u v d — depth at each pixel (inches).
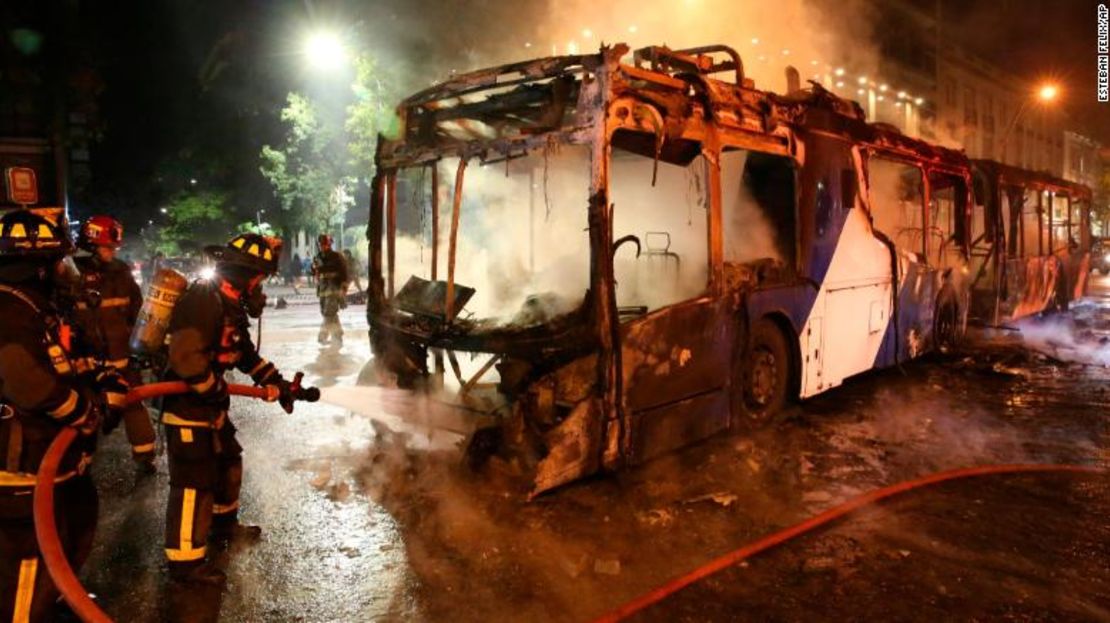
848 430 256.1
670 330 203.8
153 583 147.8
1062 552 158.2
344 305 438.3
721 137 218.8
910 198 357.1
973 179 461.1
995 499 190.1
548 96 198.5
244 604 139.4
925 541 164.1
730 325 228.4
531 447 190.1
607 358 184.4
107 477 211.5
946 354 395.2
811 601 137.7
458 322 213.5
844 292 290.5
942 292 384.8
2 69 664.4
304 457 228.1
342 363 396.2
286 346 466.0
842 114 287.1
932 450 233.6
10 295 101.1
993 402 298.2
